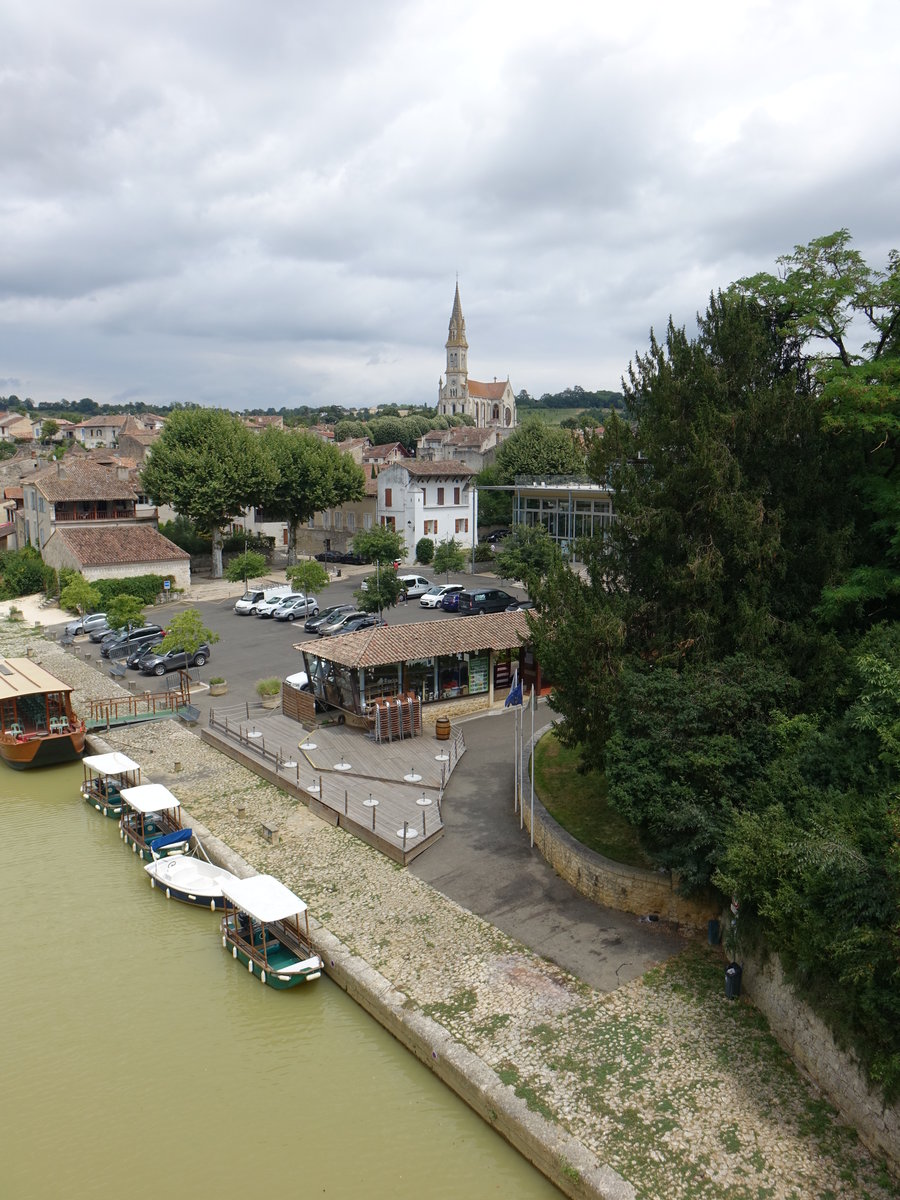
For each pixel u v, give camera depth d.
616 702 20.33
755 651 20.16
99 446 163.25
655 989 17.28
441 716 35.22
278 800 28.27
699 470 21.23
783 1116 13.84
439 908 20.80
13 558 71.56
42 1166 13.97
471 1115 14.90
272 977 18.42
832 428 21.66
